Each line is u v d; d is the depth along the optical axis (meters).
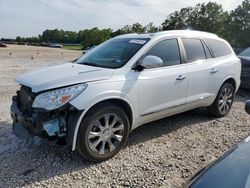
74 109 3.65
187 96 5.15
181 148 4.55
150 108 4.54
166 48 4.89
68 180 3.54
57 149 4.32
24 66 16.16
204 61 5.55
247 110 3.21
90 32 86.94
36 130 3.66
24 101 4.01
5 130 5.04
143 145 4.61
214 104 5.96
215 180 2.03
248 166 2.10
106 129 3.99
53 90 3.66
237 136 5.11
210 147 4.61
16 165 3.84
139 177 3.65
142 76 4.37
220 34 75.69
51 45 86.94
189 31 5.59
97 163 3.97
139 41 4.75
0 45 52.53
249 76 8.57
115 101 4.12
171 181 3.58
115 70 4.18
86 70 4.18
